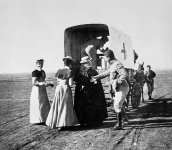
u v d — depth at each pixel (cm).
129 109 1080
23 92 2133
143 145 573
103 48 1100
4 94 1953
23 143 618
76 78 769
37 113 801
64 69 722
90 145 585
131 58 1162
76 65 955
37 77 795
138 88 1089
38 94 801
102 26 995
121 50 999
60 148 570
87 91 761
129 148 554
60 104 711
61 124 704
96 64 1061
